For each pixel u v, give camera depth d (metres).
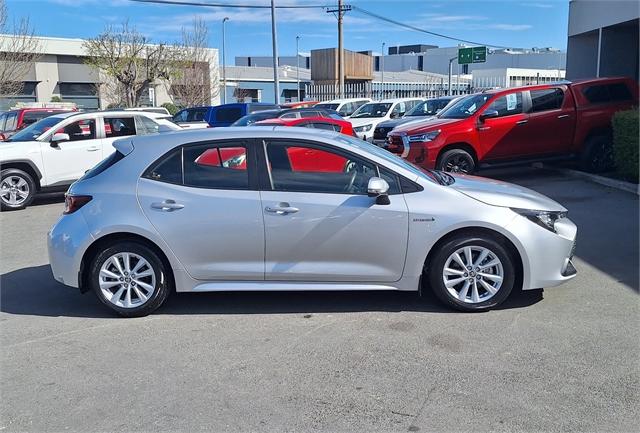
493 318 4.98
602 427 3.39
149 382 4.05
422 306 5.29
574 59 20.11
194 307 5.44
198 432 3.45
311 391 3.87
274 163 5.12
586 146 11.73
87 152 11.66
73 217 5.18
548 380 3.92
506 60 63.69
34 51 29.95
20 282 6.38
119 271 5.17
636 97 11.92
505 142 11.37
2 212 10.91
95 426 3.54
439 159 11.18
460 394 3.77
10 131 18.95
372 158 5.09
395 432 3.39
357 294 5.66
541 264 5.02
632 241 7.21
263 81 55.66
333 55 38.19
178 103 37.53
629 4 15.79
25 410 3.74
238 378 4.07
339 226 4.98
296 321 5.04
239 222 5.01
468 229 5.00
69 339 4.80
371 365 4.20
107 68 32.66
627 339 4.51
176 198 5.06
